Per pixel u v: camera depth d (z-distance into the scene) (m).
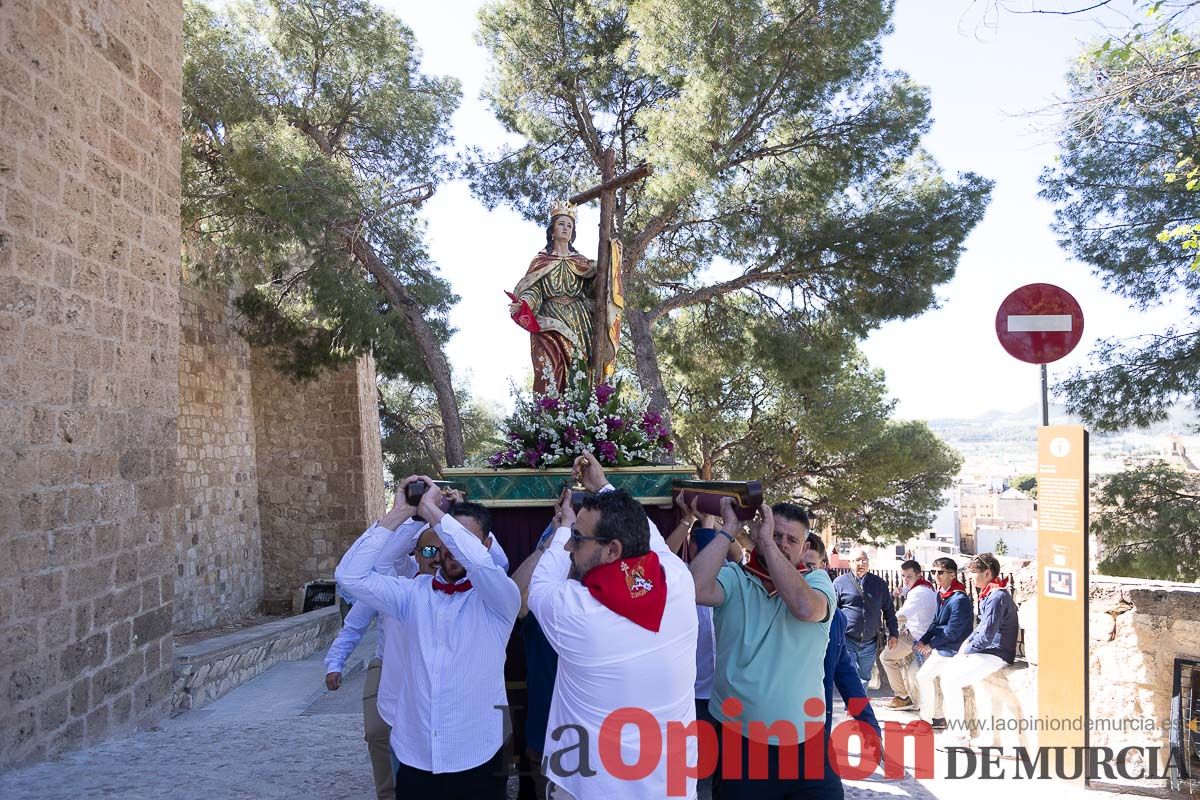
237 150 13.41
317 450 19.19
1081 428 5.02
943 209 15.13
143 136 7.32
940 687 6.89
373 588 3.40
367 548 3.44
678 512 4.86
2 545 5.38
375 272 16.25
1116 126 12.19
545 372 5.70
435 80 18.27
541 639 4.17
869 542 22.58
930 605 7.54
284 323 17.27
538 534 4.91
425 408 27.38
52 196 5.99
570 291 6.14
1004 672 6.25
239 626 16.62
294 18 15.42
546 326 5.97
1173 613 5.34
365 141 17.47
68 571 6.04
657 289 16.84
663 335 18.72
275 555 19.00
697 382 19.69
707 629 4.36
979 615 6.50
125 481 6.86
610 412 5.09
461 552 3.26
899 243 14.67
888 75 15.58
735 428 21.17
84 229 6.39
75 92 6.30
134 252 7.12
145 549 7.12
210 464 16.84
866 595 7.93
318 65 15.80
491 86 17.66
